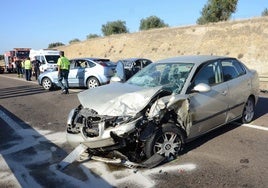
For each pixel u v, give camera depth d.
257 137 6.35
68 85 14.78
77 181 4.58
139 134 4.85
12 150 6.02
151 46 44.78
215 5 52.22
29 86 17.67
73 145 5.14
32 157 5.61
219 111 6.07
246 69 7.29
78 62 14.81
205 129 5.84
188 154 5.46
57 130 7.36
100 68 14.16
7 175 4.88
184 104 5.18
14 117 8.95
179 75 5.83
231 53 35.25
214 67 6.25
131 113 4.80
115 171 4.88
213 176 4.60
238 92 6.64
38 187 4.44
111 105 5.00
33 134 7.07
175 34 43.97
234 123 7.36
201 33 41.00
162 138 5.06
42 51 22.41
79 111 5.30
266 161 5.12
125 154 5.12
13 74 32.72
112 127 4.71
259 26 36.22
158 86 5.32
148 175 4.69
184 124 5.29
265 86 15.04
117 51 49.53
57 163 5.29
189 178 4.55
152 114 4.93
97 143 4.79
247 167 4.90
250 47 34.28
